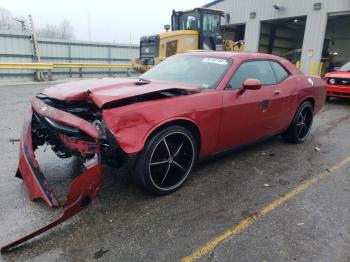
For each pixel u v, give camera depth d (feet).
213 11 40.32
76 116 9.61
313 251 8.32
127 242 8.46
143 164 10.00
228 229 9.18
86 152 9.47
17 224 9.06
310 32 53.78
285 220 9.73
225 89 12.25
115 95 9.62
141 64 46.16
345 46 79.20
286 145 17.11
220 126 12.10
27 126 11.49
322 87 18.37
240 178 12.60
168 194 11.06
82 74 61.26
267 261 7.91
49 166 12.95
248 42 64.08
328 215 10.07
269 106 14.21
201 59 14.06
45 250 8.05
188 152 11.42
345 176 13.17
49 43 57.67
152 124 9.74
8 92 35.55
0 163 13.41
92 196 9.05
